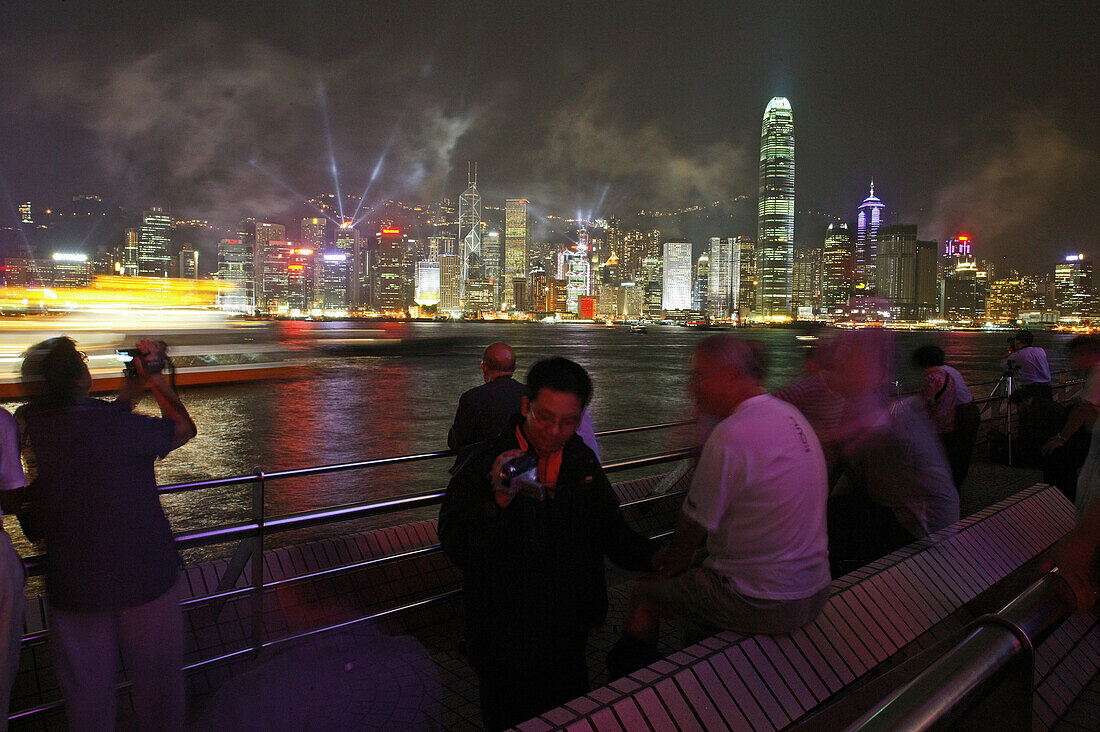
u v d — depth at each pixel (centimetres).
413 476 1314
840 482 443
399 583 396
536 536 229
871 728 99
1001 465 878
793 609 232
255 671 187
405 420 2317
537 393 224
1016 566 361
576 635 239
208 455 1662
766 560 234
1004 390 927
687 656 219
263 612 358
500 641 234
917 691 106
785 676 225
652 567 259
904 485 398
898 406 410
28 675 306
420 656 203
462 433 427
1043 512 435
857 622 266
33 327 3947
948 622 297
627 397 3338
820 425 415
